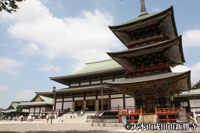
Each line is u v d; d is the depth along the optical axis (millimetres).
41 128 24578
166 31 32812
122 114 27641
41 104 69438
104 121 33406
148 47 27375
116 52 29750
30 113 72312
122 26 31906
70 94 60781
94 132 18391
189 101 45938
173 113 23766
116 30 32906
